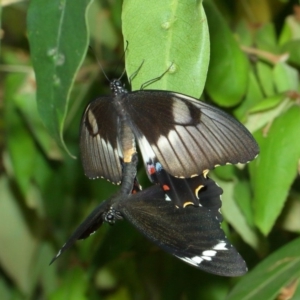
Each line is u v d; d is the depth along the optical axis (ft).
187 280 2.19
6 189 2.34
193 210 1.65
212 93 1.99
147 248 2.17
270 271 1.90
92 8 2.18
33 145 2.20
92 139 1.73
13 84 2.19
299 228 2.06
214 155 1.59
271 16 2.10
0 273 2.52
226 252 1.61
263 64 2.04
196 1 1.67
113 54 2.20
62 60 1.68
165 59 1.68
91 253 2.20
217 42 1.99
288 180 1.86
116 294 2.32
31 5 1.69
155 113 1.64
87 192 2.22
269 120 1.92
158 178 1.64
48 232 2.33
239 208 2.02
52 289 2.36
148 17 1.68
